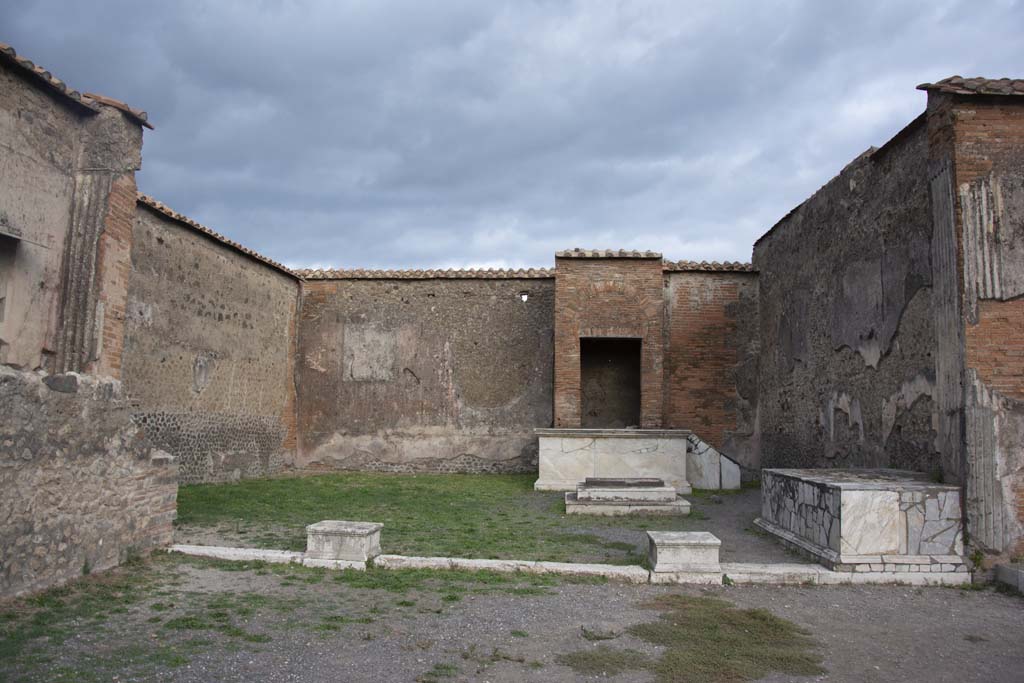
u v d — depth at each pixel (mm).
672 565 6781
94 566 6379
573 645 5008
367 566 6988
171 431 12453
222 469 13930
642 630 5324
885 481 7547
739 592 6492
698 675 4500
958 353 7277
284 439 16359
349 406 16891
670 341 16047
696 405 15883
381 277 16969
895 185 9492
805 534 7883
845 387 11188
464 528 9250
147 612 5449
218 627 5152
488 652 4824
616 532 9234
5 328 5953
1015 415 7059
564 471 13156
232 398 14305
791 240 13867
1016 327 7176
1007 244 7262
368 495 12359
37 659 4418
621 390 16781
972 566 6926
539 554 7766
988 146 7402
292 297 16859
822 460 12156
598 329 14641
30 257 6203
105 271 6707
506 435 16469
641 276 14734
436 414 16656
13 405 5547
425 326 16891
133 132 7047
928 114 7957
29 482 5684
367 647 4852
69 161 6664
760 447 15680
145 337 11758
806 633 5422
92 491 6375
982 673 4699
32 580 5695
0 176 5801
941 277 7605
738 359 15961
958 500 7043
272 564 6984
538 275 16656
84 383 6324
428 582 6520
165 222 12242
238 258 14539
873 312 10164
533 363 16562
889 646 5195
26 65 5871
